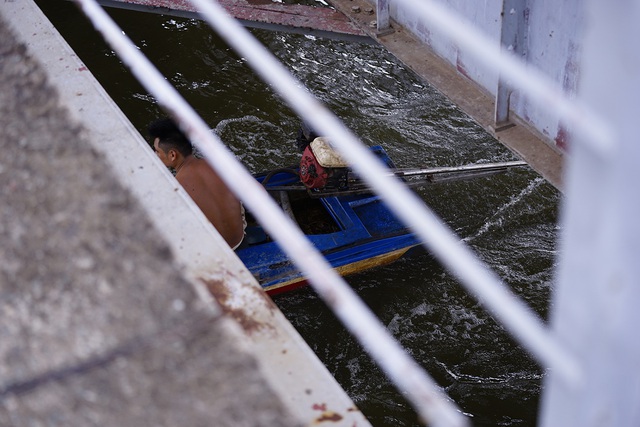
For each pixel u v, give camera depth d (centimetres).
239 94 878
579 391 81
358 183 648
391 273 667
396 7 443
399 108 860
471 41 93
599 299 73
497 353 623
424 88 882
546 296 664
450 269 670
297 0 970
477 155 801
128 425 124
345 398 141
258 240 639
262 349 150
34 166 179
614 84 63
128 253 154
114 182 170
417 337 639
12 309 147
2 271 156
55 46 231
